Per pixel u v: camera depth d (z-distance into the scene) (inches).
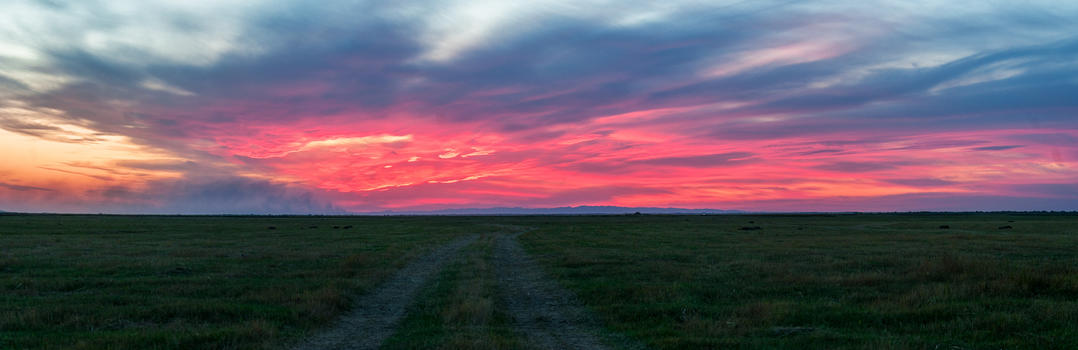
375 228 3021.7
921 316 527.8
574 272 946.7
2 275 872.3
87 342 436.5
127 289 741.3
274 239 1866.4
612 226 3316.9
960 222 3435.0
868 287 727.1
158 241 1697.8
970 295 624.7
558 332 519.8
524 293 762.8
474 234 2401.6
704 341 448.5
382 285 828.6
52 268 961.5
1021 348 410.9
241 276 890.7
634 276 880.9
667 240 1766.7
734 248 1395.2
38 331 492.4
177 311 574.6
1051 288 631.2
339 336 502.9
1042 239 1572.3
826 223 3636.8
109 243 1584.6
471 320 562.9
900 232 2214.6
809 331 481.1
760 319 536.4
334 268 997.8
